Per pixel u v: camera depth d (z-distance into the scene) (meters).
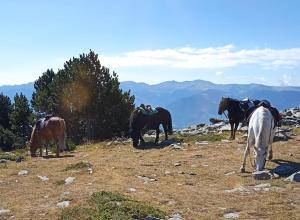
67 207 12.35
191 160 19.77
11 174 18.67
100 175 17.11
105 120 43.34
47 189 15.29
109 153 23.66
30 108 55.12
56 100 45.41
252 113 16.88
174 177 16.39
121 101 43.72
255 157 15.80
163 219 11.25
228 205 12.48
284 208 12.02
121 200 12.51
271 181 15.00
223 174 16.67
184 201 12.96
